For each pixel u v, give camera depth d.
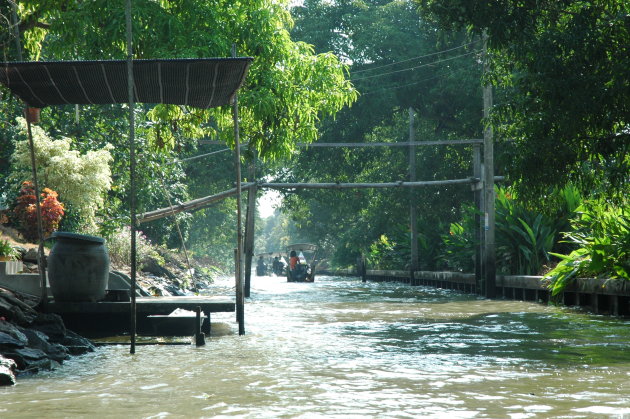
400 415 5.41
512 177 15.08
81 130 23.58
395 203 42.22
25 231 17.59
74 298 11.43
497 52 16.31
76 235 11.45
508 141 15.45
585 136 14.36
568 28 14.01
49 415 5.47
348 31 43.41
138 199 24.67
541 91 14.38
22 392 6.48
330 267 64.19
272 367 7.94
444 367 7.88
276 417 5.36
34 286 12.59
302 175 44.47
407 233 39.12
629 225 15.33
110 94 10.77
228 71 9.88
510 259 23.56
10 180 19.30
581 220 17.88
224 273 77.25
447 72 38.19
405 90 40.09
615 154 14.20
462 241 28.77
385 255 43.09
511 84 16.67
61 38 13.66
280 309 17.70
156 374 7.51
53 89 10.36
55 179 18.36
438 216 41.03
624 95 13.29
